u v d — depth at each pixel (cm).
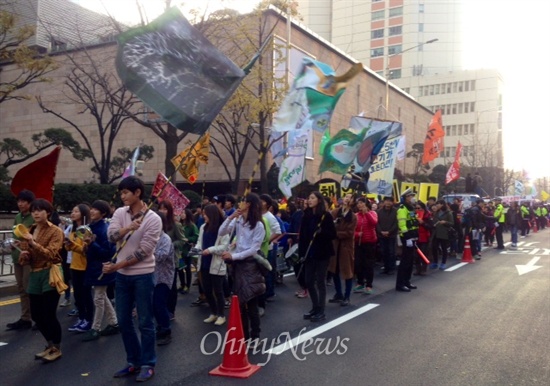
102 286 729
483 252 2006
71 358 642
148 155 2870
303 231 845
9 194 1981
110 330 752
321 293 838
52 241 613
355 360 630
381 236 1378
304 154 1211
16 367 609
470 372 588
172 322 830
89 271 724
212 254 750
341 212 988
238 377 567
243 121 2484
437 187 1797
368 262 1085
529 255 1877
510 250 2083
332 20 7875
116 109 2838
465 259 1673
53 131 2412
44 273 613
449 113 8362
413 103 4997
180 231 884
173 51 601
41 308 620
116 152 3312
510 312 902
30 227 653
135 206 568
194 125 589
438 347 686
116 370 596
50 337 631
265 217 934
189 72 601
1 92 1680
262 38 1986
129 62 579
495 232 2214
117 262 555
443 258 1504
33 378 571
